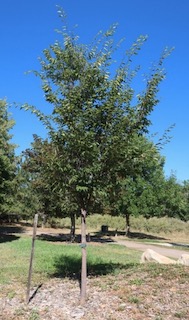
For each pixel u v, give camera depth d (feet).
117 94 25.58
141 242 96.58
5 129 94.58
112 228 147.33
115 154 25.17
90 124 25.55
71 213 77.66
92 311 22.34
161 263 36.45
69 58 26.08
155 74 26.43
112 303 23.15
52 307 23.76
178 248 83.10
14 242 73.56
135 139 26.63
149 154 26.25
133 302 22.81
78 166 25.67
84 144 24.18
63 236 100.12
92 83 25.27
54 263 43.93
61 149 25.54
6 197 83.51
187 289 24.34
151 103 26.32
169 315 20.62
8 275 34.68
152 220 142.10
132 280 27.45
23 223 144.97
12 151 94.63
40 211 92.94
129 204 107.04
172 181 113.50
